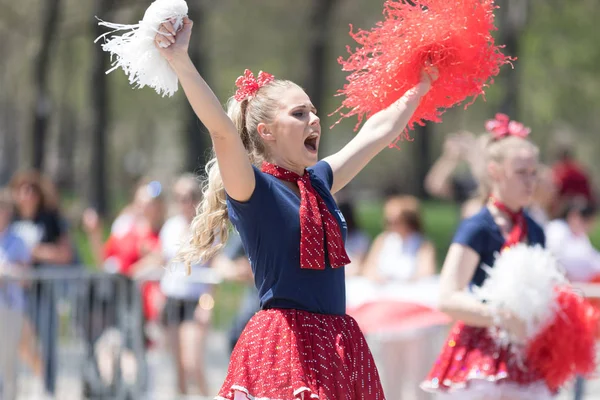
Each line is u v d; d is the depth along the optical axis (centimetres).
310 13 5169
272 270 817
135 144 9594
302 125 839
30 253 1969
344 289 850
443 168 2450
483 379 1127
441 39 952
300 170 858
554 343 1122
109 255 2083
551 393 1148
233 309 2141
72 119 7794
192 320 1925
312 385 778
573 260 1931
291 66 6003
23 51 5959
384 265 1898
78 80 6625
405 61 955
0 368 1841
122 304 1886
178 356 1941
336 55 5872
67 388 1956
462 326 1175
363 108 962
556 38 4744
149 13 771
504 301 1111
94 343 1888
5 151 8275
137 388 1878
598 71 4925
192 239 878
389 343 1842
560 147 3095
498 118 1232
